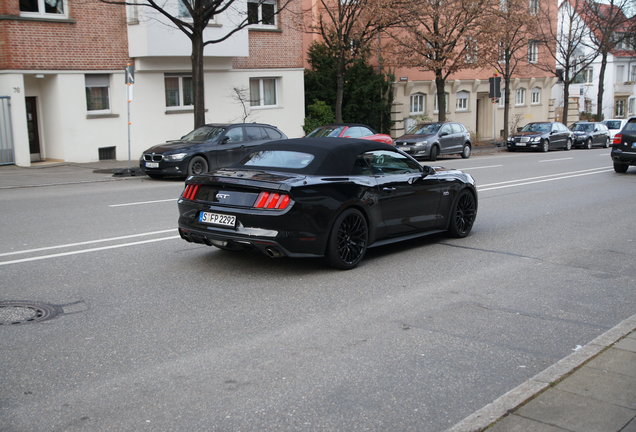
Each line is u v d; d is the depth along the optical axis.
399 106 33.66
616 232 10.27
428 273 7.55
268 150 7.99
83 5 21.30
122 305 6.09
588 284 7.18
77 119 21.58
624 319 5.98
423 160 25.86
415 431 3.79
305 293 6.61
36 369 4.59
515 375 4.65
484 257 8.44
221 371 4.61
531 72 43.34
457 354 5.03
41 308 5.95
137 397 4.17
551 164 23.44
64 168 20.20
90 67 21.72
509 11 32.44
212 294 6.50
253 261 7.91
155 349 5.01
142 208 12.00
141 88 23.14
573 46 45.53
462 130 27.20
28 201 12.93
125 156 22.92
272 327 5.57
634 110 60.22
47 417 3.88
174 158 16.73
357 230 7.64
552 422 3.71
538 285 7.11
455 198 9.34
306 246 7.07
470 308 6.23
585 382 4.27
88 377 4.47
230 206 7.07
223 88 25.69
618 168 19.95
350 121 31.72
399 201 8.26
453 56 29.86
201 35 19.38
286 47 27.52
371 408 4.07
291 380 4.48
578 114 48.50
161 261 7.81
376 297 6.53
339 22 25.61
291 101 28.11
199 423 3.83
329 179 7.35
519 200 13.84
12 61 19.97
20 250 8.28
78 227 9.98
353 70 31.33
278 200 6.87
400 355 4.98
